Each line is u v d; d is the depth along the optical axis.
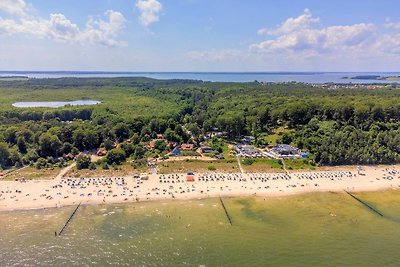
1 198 150.00
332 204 148.62
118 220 132.00
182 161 196.88
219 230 124.19
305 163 196.25
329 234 122.19
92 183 166.75
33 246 112.94
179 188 162.88
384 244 115.69
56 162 198.25
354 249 112.25
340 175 181.50
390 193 161.62
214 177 176.12
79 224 128.62
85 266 101.31
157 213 138.25
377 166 197.25
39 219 132.62
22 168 188.62
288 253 109.12
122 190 159.75
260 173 182.88
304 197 155.62
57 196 152.50
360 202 151.00
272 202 150.00
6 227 126.06
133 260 104.38
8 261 104.12
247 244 114.50
